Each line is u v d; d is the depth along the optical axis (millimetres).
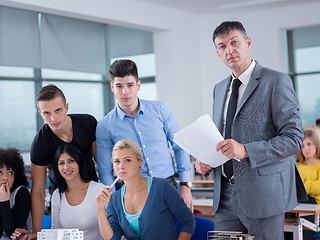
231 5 7223
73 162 2359
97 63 8062
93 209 2381
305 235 3652
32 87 7129
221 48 2045
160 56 7531
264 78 1979
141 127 2529
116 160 2035
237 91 2096
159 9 7102
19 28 6727
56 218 2426
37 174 2480
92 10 5996
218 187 2170
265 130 1961
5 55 6551
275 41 7562
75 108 7738
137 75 2443
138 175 2074
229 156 1849
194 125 1866
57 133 2453
